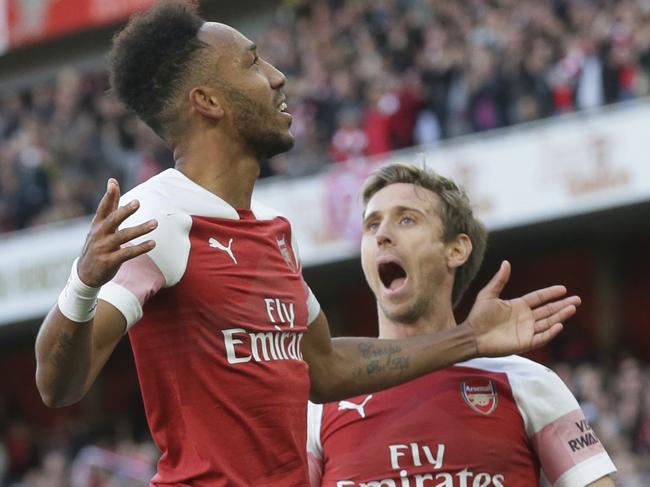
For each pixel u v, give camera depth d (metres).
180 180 4.59
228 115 4.64
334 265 20.48
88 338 4.18
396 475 5.38
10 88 28.06
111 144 21.89
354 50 20.36
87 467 17.75
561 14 18.19
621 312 21.61
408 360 5.21
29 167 22.30
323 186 18.97
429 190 5.75
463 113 18.34
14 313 21.88
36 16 27.45
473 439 5.40
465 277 5.85
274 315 4.58
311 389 5.12
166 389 4.46
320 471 5.58
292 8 22.80
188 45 4.65
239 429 4.43
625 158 17.00
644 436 15.12
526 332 5.23
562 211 17.50
